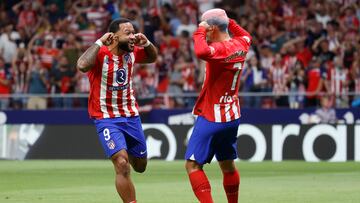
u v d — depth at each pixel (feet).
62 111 235.20
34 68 248.52
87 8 272.72
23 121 236.63
